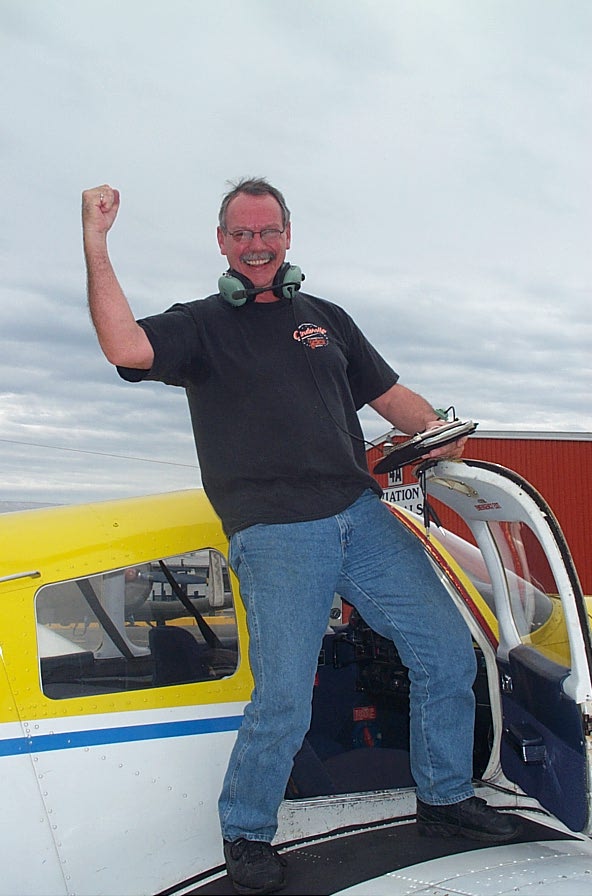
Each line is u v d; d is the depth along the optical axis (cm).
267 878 239
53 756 265
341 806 287
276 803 250
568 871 247
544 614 287
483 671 328
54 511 313
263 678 247
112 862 266
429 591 273
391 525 278
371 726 397
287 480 259
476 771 321
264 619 249
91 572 287
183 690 288
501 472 262
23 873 256
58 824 261
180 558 300
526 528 283
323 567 256
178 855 274
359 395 307
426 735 271
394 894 232
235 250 277
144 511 312
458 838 272
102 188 242
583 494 2014
